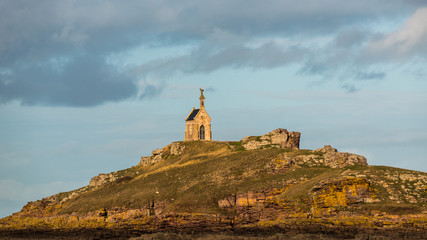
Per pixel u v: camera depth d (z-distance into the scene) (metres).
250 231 185.38
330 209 176.50
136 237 189.75
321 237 163.88
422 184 176.12
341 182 180.25
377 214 167.38
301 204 184.50
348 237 162.88
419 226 158.12
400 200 171.12
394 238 154.38
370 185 179.62
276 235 170.62
